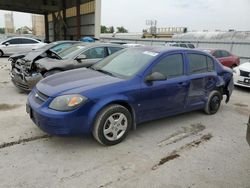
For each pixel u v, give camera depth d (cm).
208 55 504
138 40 2955
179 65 438
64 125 319
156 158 335
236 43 2017
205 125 469
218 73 520
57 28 3080
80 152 340
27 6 2995
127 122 372
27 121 441
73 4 2702
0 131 395
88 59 674
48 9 2909
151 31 5575
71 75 397
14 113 482
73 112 320
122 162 321
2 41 1592
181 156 344
